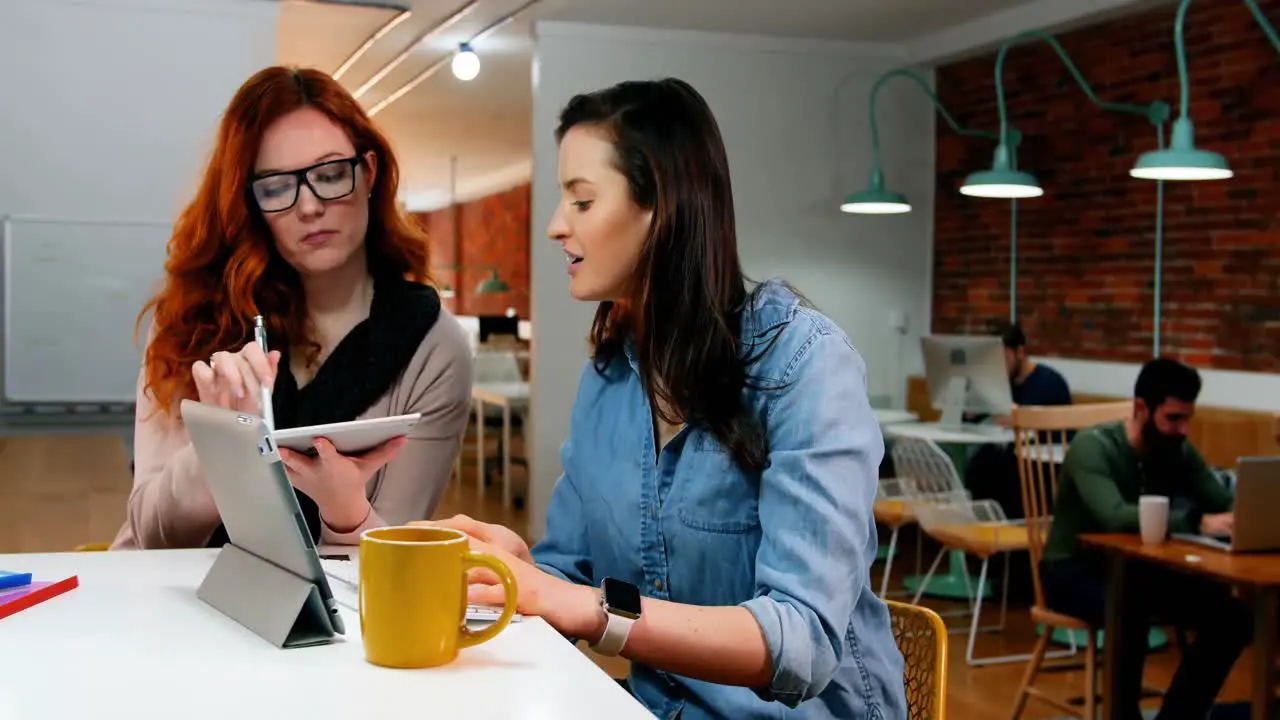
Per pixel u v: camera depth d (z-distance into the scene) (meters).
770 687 1.14
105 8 5.18
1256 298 5.20
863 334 7.30
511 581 1.00
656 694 1.35
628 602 1.14
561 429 6.61
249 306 1.68
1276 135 5.09
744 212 6.96
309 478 1.32
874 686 1.31
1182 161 4.30
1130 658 3.15
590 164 1.28
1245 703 3.01
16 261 5.08
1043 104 6.45
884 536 6.68
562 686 0.94
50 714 0.85
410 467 1.76
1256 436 5.02
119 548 1.75
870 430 1.25
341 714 0.86
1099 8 5.73
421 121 10.16
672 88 1.29
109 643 1.03
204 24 5.32
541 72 6.51
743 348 1.29
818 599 1.15
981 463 5.61
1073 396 6.10
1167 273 5.67
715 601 1.32
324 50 7.16
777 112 6.98
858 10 6.29
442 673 0.97
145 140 5.25
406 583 0.96
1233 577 2.72
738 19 6.50
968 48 6.66
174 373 1.65
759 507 1.25
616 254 1.30
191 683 0.93
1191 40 5.51
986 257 6.93
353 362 1.73
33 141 5.10
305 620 1.06
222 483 1.12
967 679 4.10
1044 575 3.52
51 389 5.13
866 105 7.20
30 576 1.20
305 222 1.65
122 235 5.21
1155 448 3.44
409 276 1.89
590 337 1.51
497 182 14.36
